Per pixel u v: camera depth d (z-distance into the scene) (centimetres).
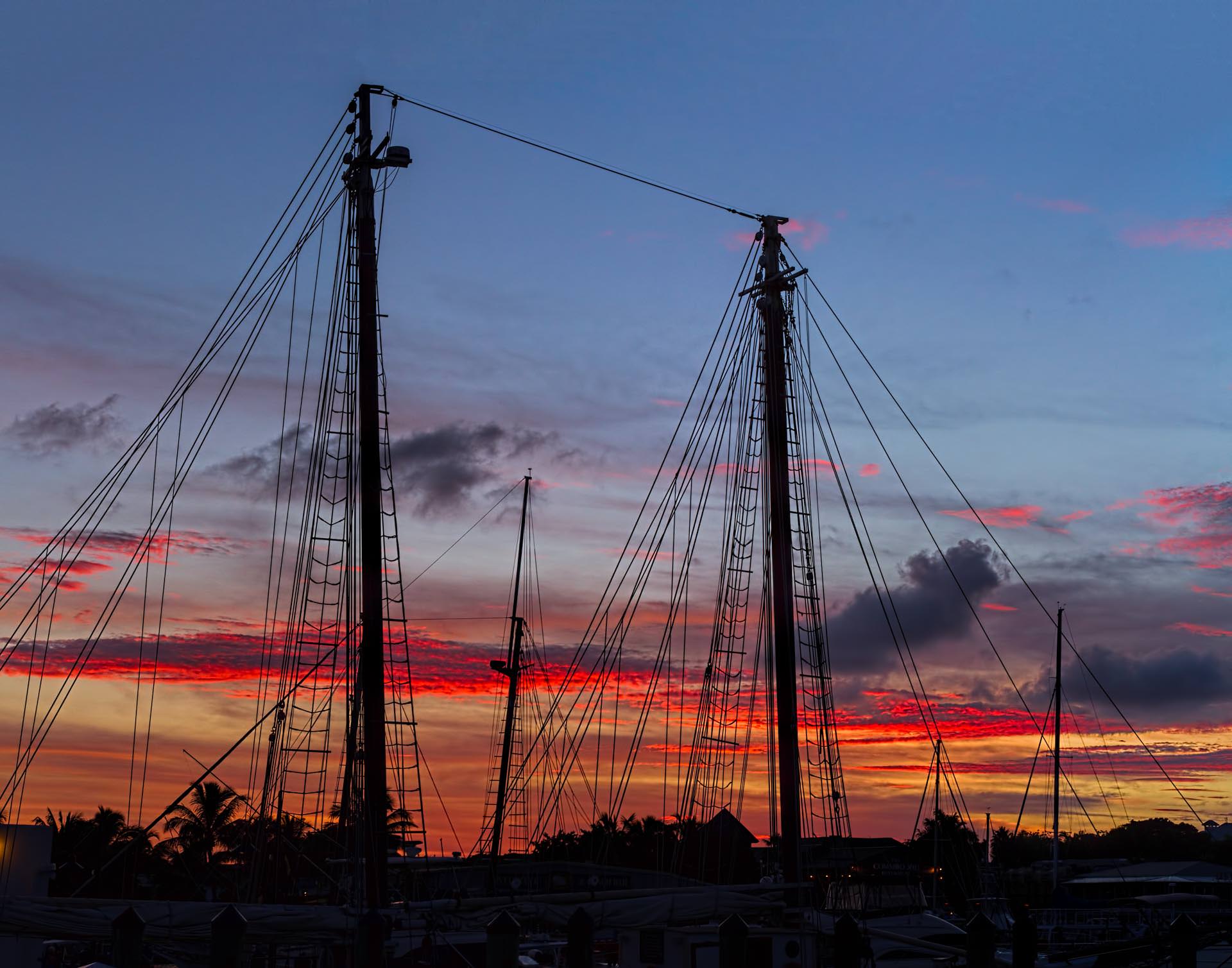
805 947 3162
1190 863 8194
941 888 6844
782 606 3938
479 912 2784
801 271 4203
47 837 3228
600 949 4631
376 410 3450
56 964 3603
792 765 3778
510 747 6400
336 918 2588
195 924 2436
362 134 3572
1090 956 4025
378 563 3347
